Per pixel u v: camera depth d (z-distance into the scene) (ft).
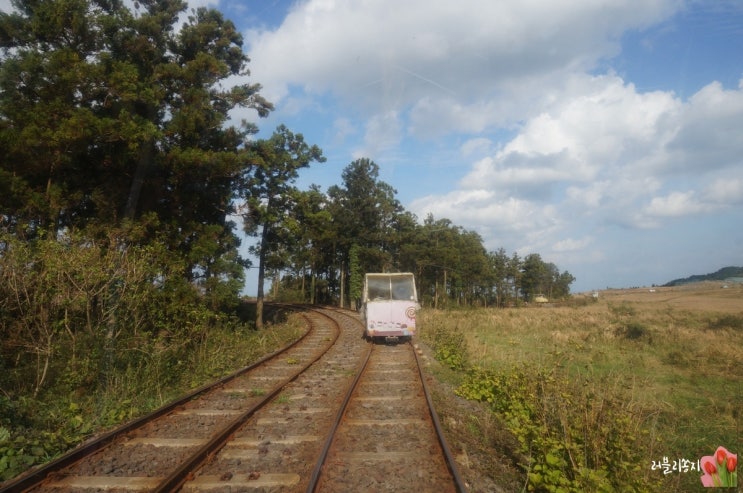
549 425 22.56
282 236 107.86
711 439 27.71
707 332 75.46
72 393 30.63
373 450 20.88
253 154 70.59
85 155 54.75
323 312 125.49
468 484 17.60
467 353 49.98
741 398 36.35
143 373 35.06
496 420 26.76
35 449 20.83
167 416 26.76
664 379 44.11
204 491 17.16
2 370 29.91
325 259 199.62
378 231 182.29
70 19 48.60
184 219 64.44
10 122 46.21
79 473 18.81
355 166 181.16
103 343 34.68
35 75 46.52
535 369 30.45
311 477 17.02
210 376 39.40
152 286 43.73
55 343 32.76
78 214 57.98
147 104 53.21
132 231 49.29
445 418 25.67
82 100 50.55
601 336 70.90
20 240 34.24
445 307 183.62
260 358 48.37
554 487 17.03
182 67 58.95
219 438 21.71
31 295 32.68
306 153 101.96
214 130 65.51
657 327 81.41
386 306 59.77
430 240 191.62
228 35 68.08
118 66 48.42
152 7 61.46
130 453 20.98
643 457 20.11
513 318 109.29
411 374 38.75
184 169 58.23
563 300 279.69
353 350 54.34
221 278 67.41
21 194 44.42
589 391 24.77
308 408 28.32
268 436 23.03
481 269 218.38
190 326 46.80
